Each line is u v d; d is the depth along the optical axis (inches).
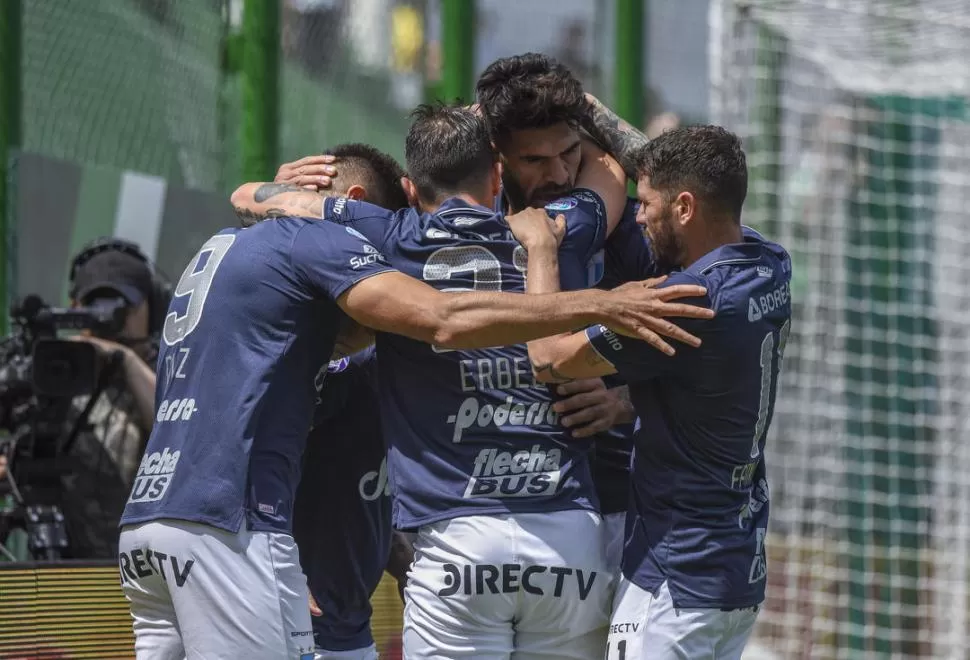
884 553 1016.2
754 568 475.2
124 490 647.1
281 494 462.9
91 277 682.2
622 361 447.8
